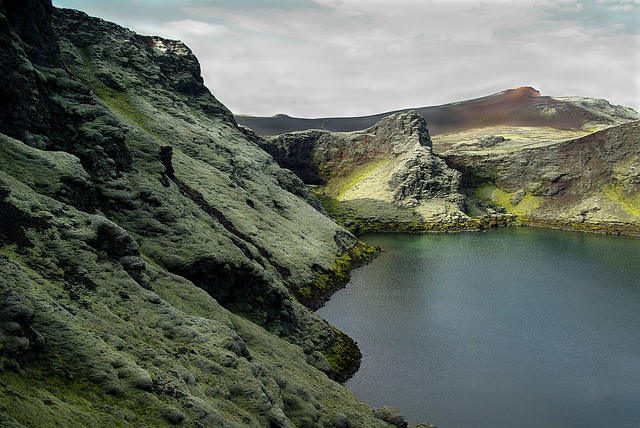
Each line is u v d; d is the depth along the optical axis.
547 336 97.25
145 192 75.88
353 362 83.75
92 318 42.25
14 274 39.28
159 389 39.19
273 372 55.56
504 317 107.75
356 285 132.38
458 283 135.12
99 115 78.88
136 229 70.81
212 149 157.38
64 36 161.75
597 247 192.25
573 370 83.06
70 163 62.25
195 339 49.47
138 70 175.50
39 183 55.75
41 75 71.88
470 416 68.75
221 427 38.78
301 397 54.22
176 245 71.38
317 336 84.69
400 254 176.25
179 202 83.38
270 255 119.50
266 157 193.38
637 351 90.50
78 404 33.41
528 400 73.38
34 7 81.25
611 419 68.62
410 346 91.62
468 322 104.44
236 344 52.06
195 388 42.09
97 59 161.25
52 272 44.59
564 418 68.69
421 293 125.38
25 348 34.03
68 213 52.84
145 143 93.44
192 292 62.72
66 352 36.69
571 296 123.62
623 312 111.44
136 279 53.78
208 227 83.75
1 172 52.75
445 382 78.19
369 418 57.28
